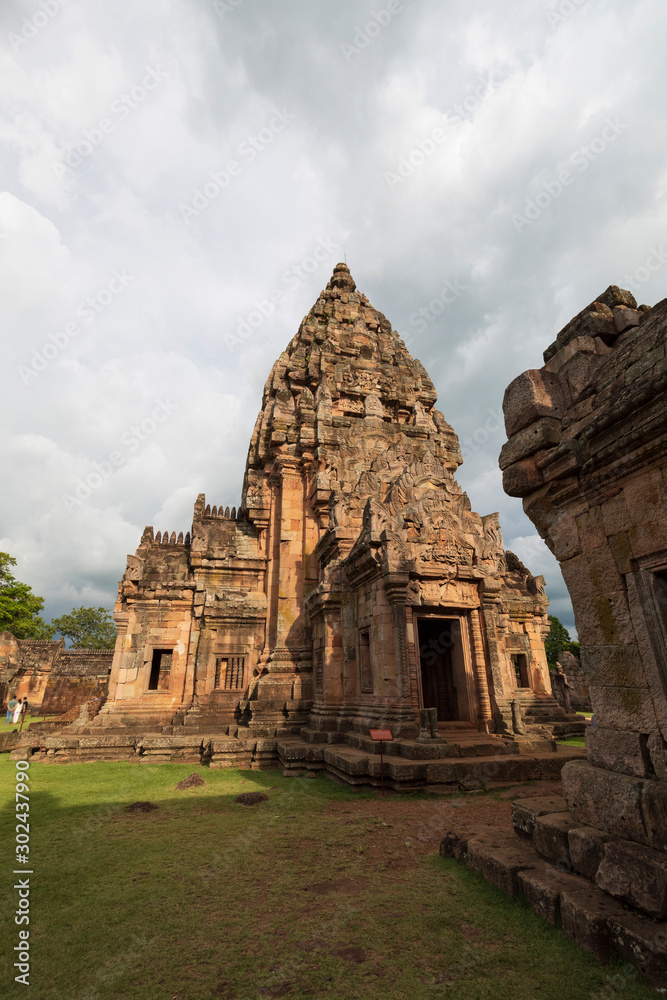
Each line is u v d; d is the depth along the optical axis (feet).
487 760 38.70
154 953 15.76
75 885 21.03
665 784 16.25
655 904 14.23
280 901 19.31
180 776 44.93
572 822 19.36
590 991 13.14
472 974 14.16
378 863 23.07
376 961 15.07
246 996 13.56
